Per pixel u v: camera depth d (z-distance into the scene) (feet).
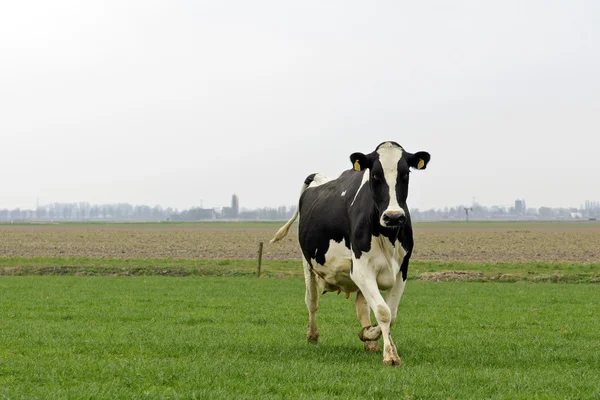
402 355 42.57
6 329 53.83
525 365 39.83
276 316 64.80
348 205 41.37
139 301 78.64
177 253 197.57
